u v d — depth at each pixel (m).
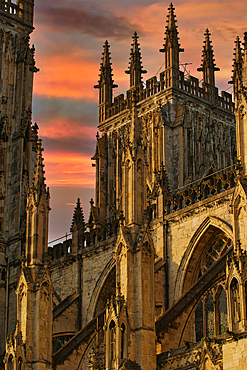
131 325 94.62
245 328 79.44
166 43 160.75
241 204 84.25
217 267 102.75
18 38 165.12
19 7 167.88
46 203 114.31
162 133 152.00
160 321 98.88
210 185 117.31
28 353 106.12
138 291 95.94
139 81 167.88
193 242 116.94
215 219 113.75
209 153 155.50
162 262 120.06
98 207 163.88
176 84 157.75
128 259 97.19
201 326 111.56
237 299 81.06
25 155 156.75
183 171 150.12
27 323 107.38
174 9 163.50
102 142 168.88
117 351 92.94
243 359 78.69
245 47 93.25
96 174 166.88
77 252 138.50
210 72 166.25
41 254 111.94
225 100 166.50
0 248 149.50
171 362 92.25
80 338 113.25
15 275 146.12
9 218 153.12
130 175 101.56
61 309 132.75
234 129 166.12
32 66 163.88
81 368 113.12
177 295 117.19
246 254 81.94
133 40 170.75
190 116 157.12
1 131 157.12
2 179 154.75
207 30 170.75
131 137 103.44
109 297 133.00
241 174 85.81
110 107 172.25
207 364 85.69
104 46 178.25
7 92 160.75
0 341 142.12
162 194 124.50
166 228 121.62
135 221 99.56
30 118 159.00
